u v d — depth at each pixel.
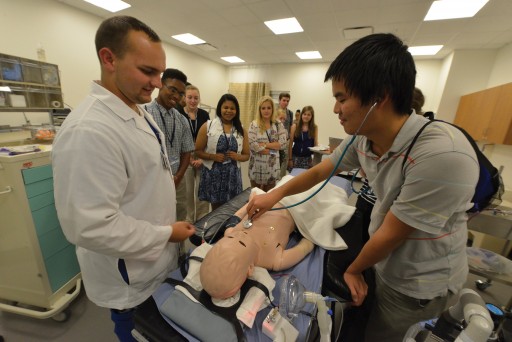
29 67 2.54
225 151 2.11
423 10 2.95
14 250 1.30
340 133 6.02
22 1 2.93
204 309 0.71
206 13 3.52
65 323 1.41
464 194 0.56
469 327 0.42
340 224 1.33
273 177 2.60
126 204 0.77
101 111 0.69
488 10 2.80
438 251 0.70
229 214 1.43
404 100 0.60
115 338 1.33
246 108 6.88
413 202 0.60
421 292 0.75
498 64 3.85
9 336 1.33
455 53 4.18
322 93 6.06
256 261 0.90
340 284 0.98
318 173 1.06
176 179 1.81
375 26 3.52
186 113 2.46
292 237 1.24
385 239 0.67
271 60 6.12
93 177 0.63
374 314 0.94
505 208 1.72
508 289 1.87
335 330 0.78
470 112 3.54
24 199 1.23
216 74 6.79
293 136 3.61
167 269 0.97
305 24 3.63
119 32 0.67
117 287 0.86
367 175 0.87
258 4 3.15
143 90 0.75
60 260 1.43
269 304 0.77
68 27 3.42
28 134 2.05
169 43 5.14
